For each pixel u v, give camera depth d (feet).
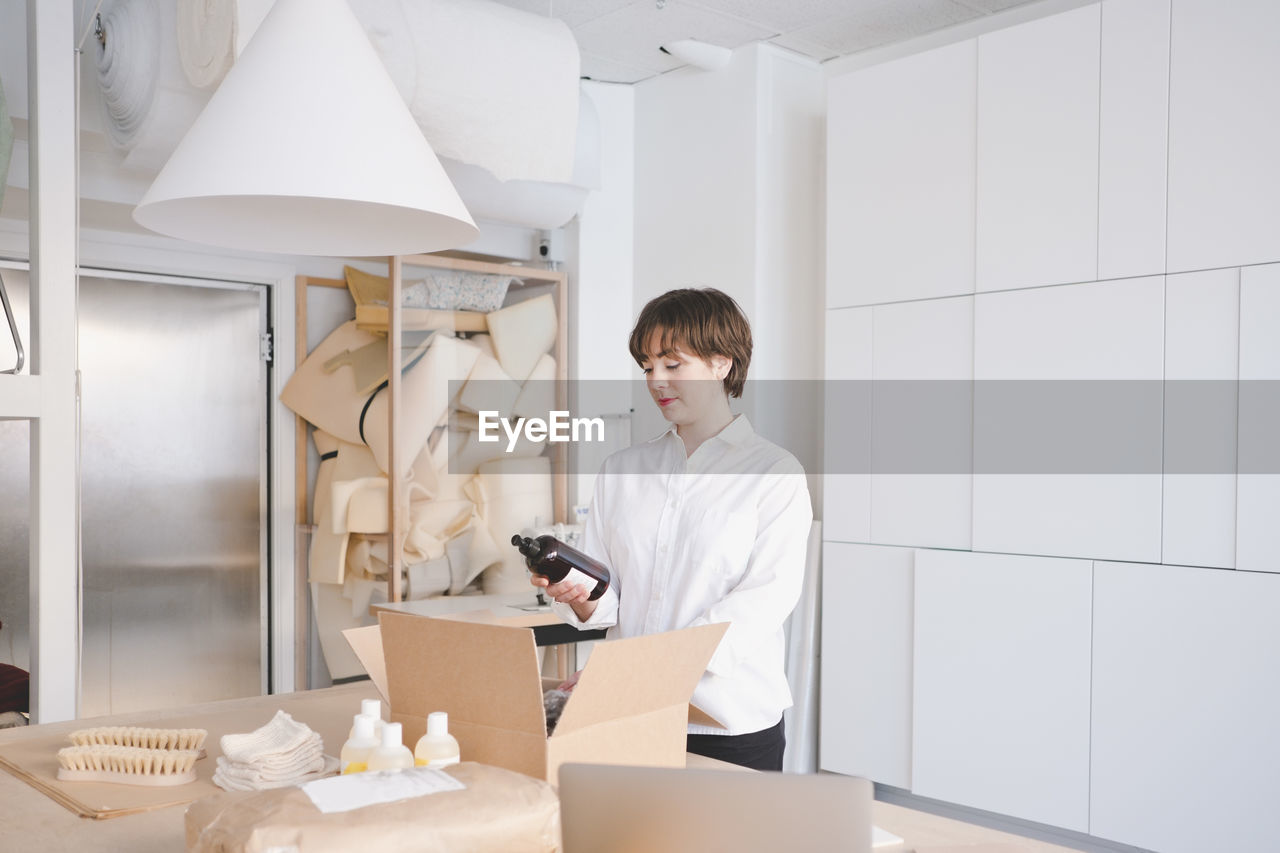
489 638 3.52
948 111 11.17
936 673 11.03
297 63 3.71
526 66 10.34
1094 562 9.97
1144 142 9.75
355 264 14.76
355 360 14.01
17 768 4.35
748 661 5.38
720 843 2.30
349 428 13.67
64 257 7.12
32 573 7.07
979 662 10.71
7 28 10.23
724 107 13.10
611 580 6.07
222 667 13.97
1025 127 10.55
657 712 3.85
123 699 13.26
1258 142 9.07
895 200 11.59
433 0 9.85
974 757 10.73
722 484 5.74
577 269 13.69
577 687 3.47
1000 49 10.73
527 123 10.48
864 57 13.08
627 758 3.75
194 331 13.70
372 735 3.60
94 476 13.03
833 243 12.13
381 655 4.38
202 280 13.73
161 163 10.10
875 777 11.55
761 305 12.81
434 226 4.38
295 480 14.38
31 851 3.44
